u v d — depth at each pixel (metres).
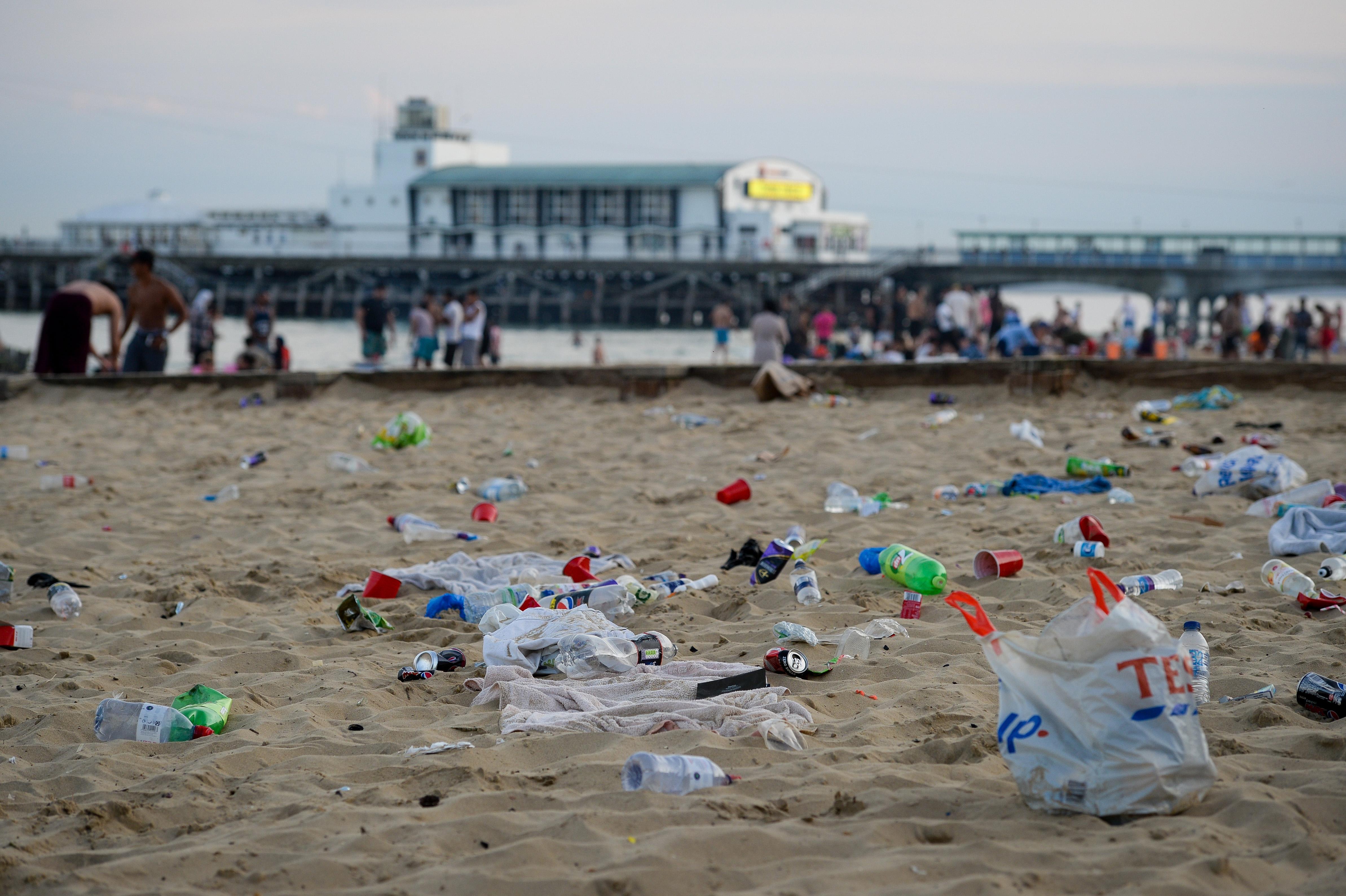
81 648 5.67
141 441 12.68
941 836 3.22
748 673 4.68
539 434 12.84
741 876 2.99
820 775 3.65
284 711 4.61
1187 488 8.64
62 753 4.27
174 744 4.27
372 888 3.01
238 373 16.28
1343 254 57.16
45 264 75.44
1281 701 4.30
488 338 23.41
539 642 5.04
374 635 5.82
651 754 3.76
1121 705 3.28
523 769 3.91
